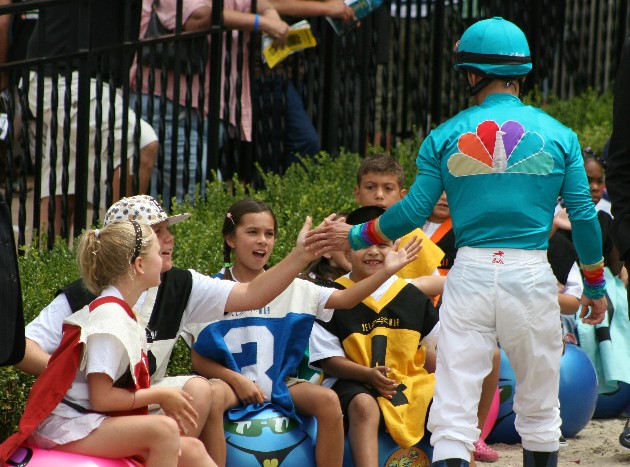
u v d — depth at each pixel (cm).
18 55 3234
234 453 1892
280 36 3131
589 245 1877
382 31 3616
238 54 3133
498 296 1800
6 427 1953
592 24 4472
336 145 3559
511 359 1862
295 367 1998
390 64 3784
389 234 1877
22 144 2655
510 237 1814
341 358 2033
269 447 1897
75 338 1594
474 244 1833
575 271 2506
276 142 3375
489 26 1897
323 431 1909
